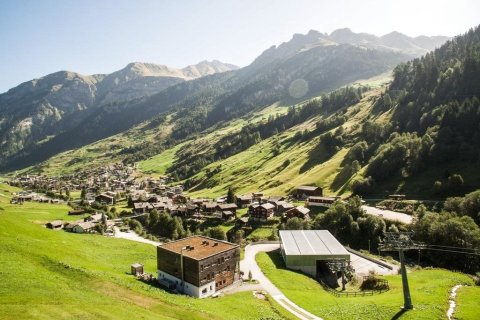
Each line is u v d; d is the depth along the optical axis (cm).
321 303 7588
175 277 8519
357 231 13738
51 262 7356
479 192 12838
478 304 6588
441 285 7825
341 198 18088
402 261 6750
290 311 7088
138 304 6022
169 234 17375
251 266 10269
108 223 19088
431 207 14912
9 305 4741
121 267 9900
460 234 10969
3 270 6188
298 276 9594
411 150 19150
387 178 18700
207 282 8138
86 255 10406
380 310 6625
